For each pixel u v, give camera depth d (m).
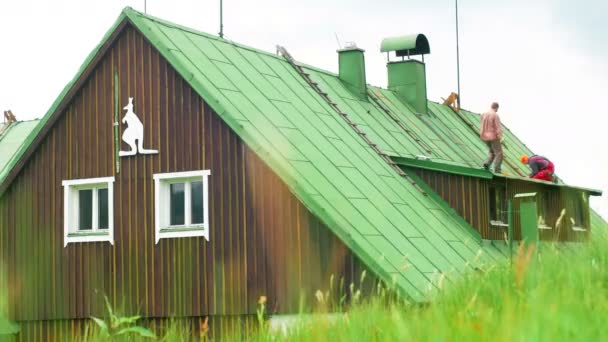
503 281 10.79
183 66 24.92
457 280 12.10
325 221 22.45
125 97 25.92
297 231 23.05
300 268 22.89
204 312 24.14
